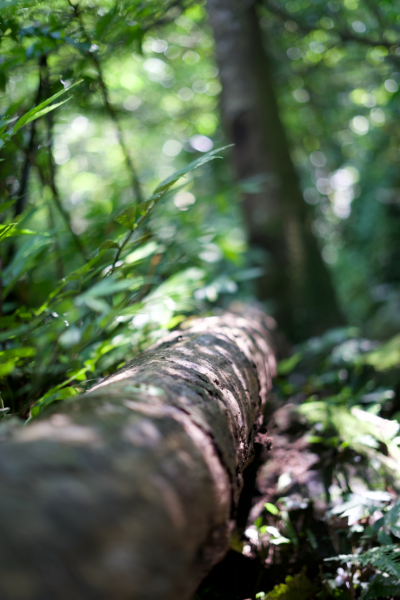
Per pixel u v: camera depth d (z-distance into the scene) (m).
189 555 0.67
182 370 1.14
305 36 4.27
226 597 1.34
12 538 0.49
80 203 2.58
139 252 1.80
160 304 1.73
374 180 8.03
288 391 2.65
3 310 1.71
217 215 3.76
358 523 1.48
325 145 7.52
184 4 2.84
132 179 2.43
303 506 1.54
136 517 0.58
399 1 3.09
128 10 1.86
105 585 0.51
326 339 2.93
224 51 4.39
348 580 1.32
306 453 1.80
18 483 0.55
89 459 0.61
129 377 1.06
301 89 5.72
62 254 2.20
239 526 1.50
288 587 1.31
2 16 1.58
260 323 2.77
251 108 4.34
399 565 1.20
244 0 3.84
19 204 2.02
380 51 3.73
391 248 7.55
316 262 4.43
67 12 1.84
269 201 4.30
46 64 1.97
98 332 1.30
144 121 5.90
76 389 1.29
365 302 7.48
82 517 0.54
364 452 1.76
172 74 5.68
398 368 2.60
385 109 4.34
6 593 0.46
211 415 0.98
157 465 0.67
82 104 2.29
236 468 1.00
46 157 2.16
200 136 4.86
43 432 0.66
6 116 1.32
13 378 1.59
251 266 4.24
